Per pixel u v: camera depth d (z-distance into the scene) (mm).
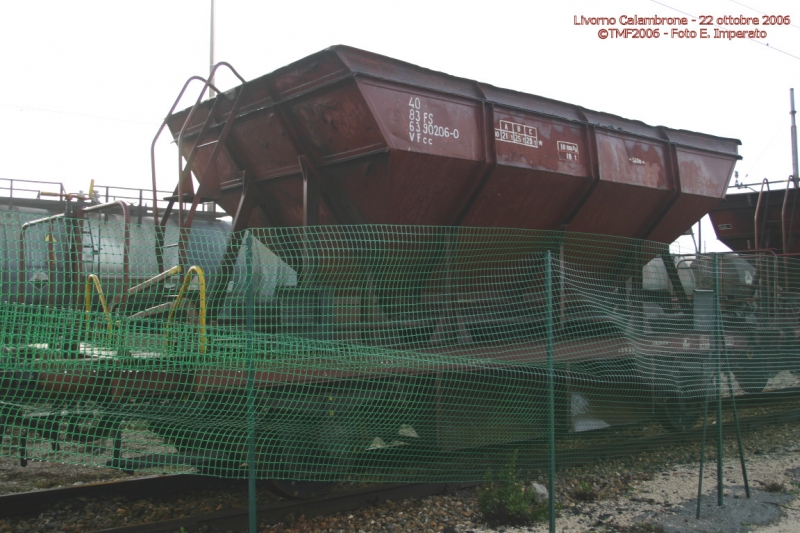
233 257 5496
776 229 11141
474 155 5723
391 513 4988
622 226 7570
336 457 4938
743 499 5500
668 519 5000
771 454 7035
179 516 4859
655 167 7566
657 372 7023
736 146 8766
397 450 5594
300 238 5910
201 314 4219
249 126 5945
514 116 6145
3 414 4137
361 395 5043
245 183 6184
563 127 6617
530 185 6262
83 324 4305
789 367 8273
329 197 5680
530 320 6469
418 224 5723
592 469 6277
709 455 6953
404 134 5207
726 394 7566
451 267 5988
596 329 6613
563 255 6938
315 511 4902
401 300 5648
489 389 5867
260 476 4629
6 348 4105
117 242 6172
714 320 6055
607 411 6758
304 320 5266
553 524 4543
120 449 4371
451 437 5539
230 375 4340
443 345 5738
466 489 5574
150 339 4242
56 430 4270
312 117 5426
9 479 5777
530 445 6273
